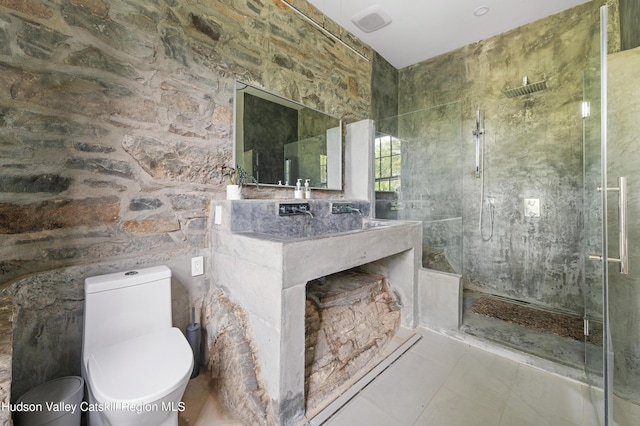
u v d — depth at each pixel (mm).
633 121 1242
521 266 2785
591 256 1500
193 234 1713
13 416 1014
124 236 1455
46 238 1240
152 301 1395
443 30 2760
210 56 1759
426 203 2723
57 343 1271
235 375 1391
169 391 992
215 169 1801
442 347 1970
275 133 2162
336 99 2688
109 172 1399
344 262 1544
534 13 2500
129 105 1447
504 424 1304
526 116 2713
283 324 1228
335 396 1474
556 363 1704
